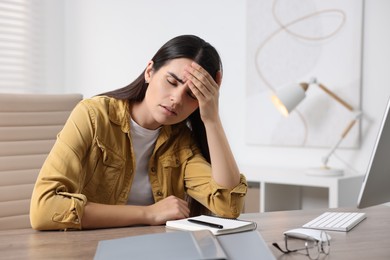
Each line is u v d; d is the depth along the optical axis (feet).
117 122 5.14
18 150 6.03
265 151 11.48
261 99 11.39
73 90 14.05
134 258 2.93
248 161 11.75
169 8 12.71
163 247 3.10
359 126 10.18
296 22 10.84
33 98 6.23
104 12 13.70
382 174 4.09
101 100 5.15
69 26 14.10
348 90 10.25
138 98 5.26
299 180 9.70
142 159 5.43
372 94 10.07
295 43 10.87
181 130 5.63
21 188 5.99
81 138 4.81
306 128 10.77
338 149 10.46
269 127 11.30
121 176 5.21
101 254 3.09
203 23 12.25
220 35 12.02
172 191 5.56
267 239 3.99
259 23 11.34
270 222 4.70
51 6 13.84
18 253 3.49
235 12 11.78
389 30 9.86
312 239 3.90
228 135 12.01
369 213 5.30
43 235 4.09
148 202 5.52
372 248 3.74
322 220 4.68
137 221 4.47
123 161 5.19
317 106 10.62
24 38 13.30
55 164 4.57
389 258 3.46
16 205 5.94
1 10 12.86
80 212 4.27
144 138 5.34
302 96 9.96
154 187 5.42
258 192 10.46
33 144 6.14
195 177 5.37
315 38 10.62
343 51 10.29
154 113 4.92
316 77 10.64
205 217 4.59
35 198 4.36
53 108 6.34
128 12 13.32
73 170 4.64
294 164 11.07
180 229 4.29
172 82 4.82
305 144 10.80
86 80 14.03
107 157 5.07
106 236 4.05
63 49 14.08
